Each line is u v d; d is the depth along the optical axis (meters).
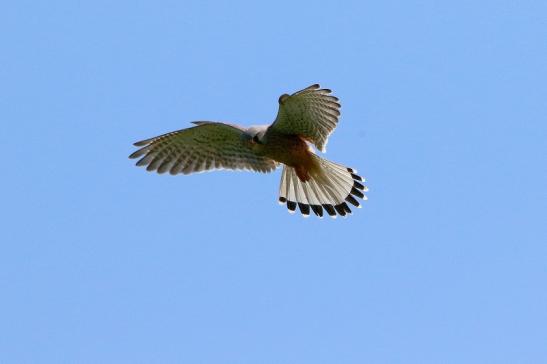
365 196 16.53
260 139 15.86
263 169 17.39
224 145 17.23
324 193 16.80
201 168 17.67
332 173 16.52
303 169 16.36
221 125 16.41
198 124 16.55
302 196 17.02
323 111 15.31
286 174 17.16
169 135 16.94
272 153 16.08
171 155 17.48
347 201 16.66
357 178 16.47
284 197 17.12
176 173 17.64
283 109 15.11
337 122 15.55
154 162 17.48
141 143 17.02
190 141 17.17
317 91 14.72
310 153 16.14
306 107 15.16
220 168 17.64
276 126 15.70
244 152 17.27
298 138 15.92
